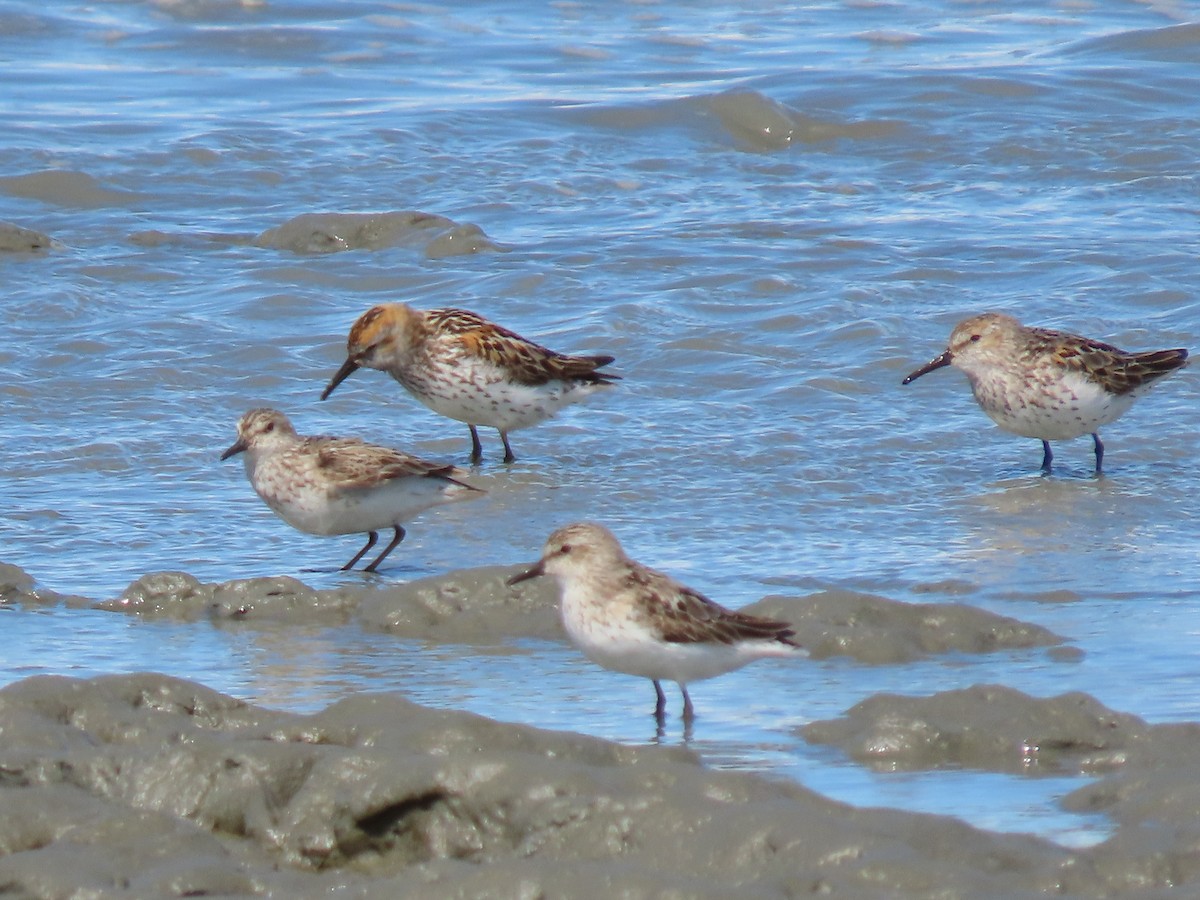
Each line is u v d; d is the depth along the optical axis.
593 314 21.39
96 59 34.22
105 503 16.23
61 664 12.30
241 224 25.58
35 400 18.86
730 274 22.78
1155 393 19.33
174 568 14.66
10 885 8.20
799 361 20.08
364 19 37.03
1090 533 15.32
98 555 14.92
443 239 24.17
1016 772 10.00
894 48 35.56
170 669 12.23
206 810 9.23
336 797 9.02
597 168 27.84
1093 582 13.97
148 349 20.34
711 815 8.52
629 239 24.48
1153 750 10.12
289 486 14.65
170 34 35.56
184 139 28.28
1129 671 11.83
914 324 20.95
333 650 12.71
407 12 37.78
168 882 8.24
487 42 35.84
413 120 29.31
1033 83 30.80
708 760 10.32
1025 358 17.19
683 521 15.78
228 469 17.31
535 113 29.86
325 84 32.66
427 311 18.16
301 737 9.96
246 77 33.09
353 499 14.59
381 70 33.84
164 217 25.81
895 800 9.56
